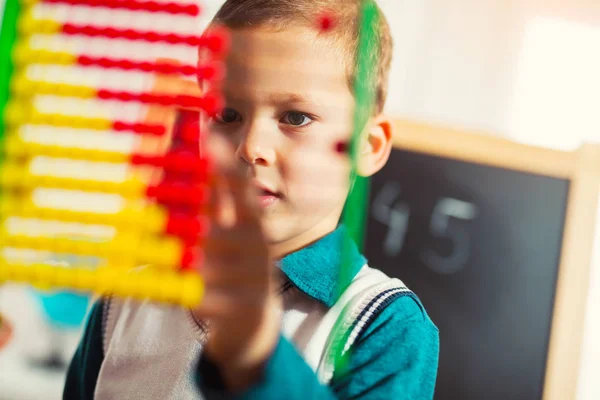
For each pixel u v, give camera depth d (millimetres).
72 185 405
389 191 1075
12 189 403
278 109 571
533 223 1076
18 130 417
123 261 387
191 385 586
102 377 658
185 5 433
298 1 596
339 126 581
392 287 595
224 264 371
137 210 411
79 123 419
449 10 1163
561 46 1181
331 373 534
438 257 1073
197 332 618
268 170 564
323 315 578
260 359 376
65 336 1048
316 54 573
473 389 1050
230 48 572
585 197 1076
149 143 632
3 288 1048
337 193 590
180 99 436
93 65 421
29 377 1004
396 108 1139
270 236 562
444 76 1154
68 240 388
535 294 1064
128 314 691
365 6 597
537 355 1054
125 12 522
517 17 1178
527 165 1086
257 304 371
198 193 410
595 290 1123
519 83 1174
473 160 1085
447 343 1061
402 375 509
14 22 416
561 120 1174
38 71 550
